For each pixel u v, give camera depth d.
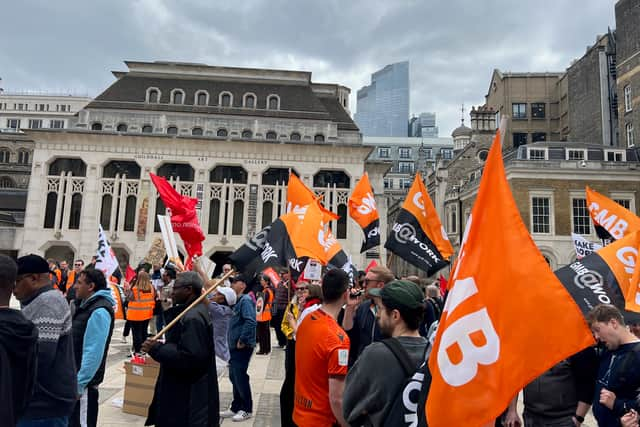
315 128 45.00
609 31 46.97
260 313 14.71
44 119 92.50
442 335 2.88
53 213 41.03
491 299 2.84
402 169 99.25
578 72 49.81
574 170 33.31
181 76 46.78
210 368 5.21
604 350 4.73
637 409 4.11
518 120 56.75
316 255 7.27
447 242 9.07
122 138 41.16
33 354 3.45
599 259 6.37
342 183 43.72
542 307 2.72
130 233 40.47
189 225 9.60
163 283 14.47
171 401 4.96
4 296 3.46
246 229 41.28
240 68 47.22
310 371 4.38
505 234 2.90
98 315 5.35
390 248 9.14
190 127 43.81
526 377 2.66
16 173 62.88
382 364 3.03
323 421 4.27
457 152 58.41
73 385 4.50
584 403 5.08
